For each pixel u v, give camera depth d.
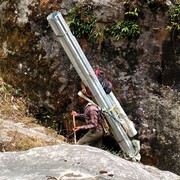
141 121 6.48
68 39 5.61
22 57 7.02
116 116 5.79
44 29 6.86
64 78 6.73
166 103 6.48
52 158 2.19
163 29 6.48
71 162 2.11
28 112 6.73
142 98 6.52
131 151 5.89
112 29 6.57
